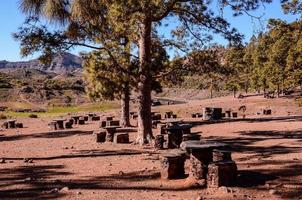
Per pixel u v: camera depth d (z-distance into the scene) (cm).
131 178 1146
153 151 1683
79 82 15075
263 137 1980
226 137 2044
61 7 1590
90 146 1897
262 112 4191
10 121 3297
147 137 1923
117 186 1054
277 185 995
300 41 3628
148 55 1933
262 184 1018
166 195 952
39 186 1060
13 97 11400
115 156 1568
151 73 1931
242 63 7950
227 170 1009
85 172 1252
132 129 2650
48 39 1719
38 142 2169
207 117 3416
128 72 1886
